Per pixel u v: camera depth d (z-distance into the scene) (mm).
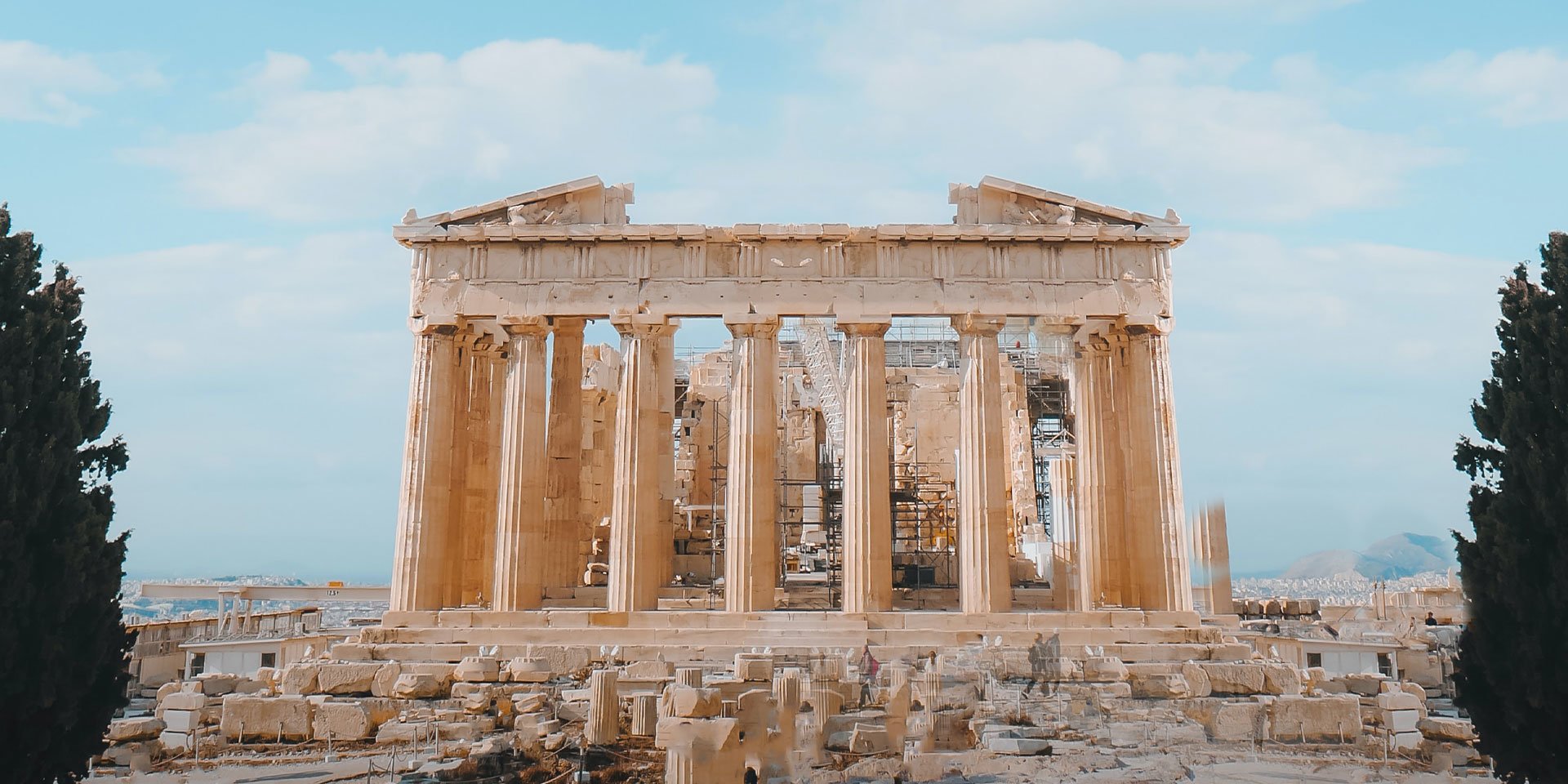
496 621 41625
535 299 43969
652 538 42844
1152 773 27984
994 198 44750
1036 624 41094
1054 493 55469
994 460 42812
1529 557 25266
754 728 29781
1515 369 26594
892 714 32219
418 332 44031
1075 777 27500
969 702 34312
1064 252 44156
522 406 43562
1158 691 36250
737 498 42625
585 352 60688
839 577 53938
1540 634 24719
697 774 26406
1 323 26500
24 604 24672
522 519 42938
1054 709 34281
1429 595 64562
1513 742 25516
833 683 33844
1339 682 36781
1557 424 25344
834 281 43750
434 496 43250
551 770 28000
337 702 33688
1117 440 46094
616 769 27875
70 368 27391
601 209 44938
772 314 43531
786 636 40219
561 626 41312
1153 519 42844
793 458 64250
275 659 53406
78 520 26031
